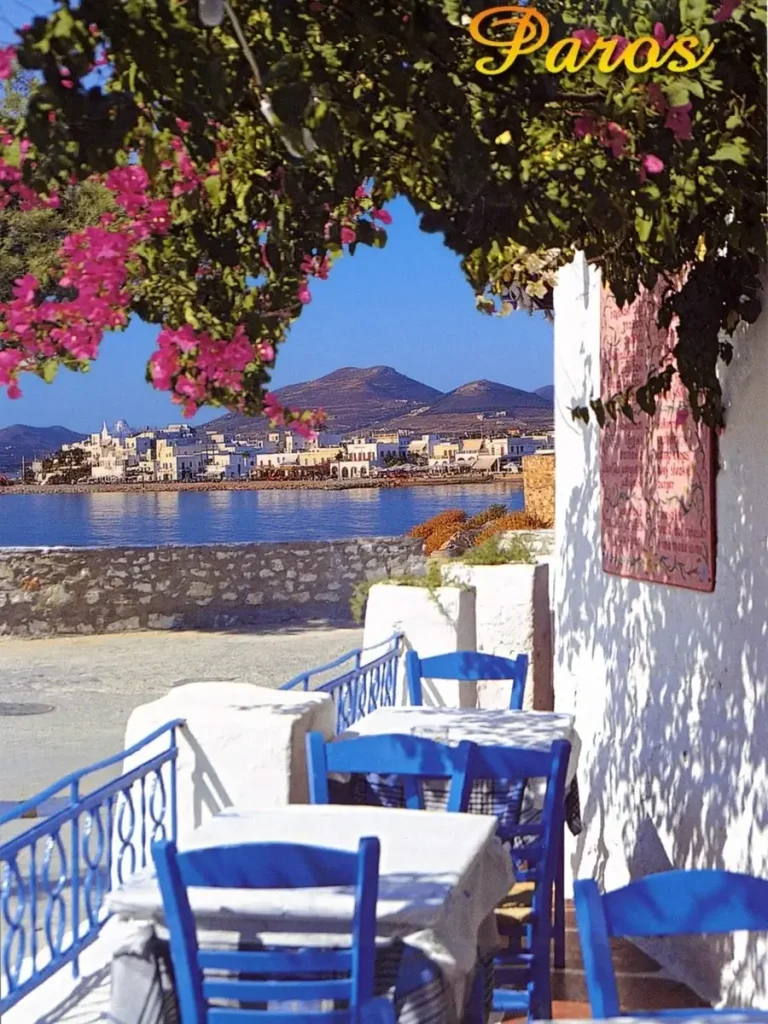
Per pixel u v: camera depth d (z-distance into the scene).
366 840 2.68
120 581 19.27
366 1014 2.67
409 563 20.33
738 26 3.72
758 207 4.15
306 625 19.58
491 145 3.54
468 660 6.51
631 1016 2.32
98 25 3.10
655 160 3.75
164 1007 2.84
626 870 6.39
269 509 49.38
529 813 5.00
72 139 3.14
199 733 4.55
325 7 3.36
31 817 8.27
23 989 3.78
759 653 4.84
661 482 5.83
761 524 4.80
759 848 4.80
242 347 4.11
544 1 3.66
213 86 3.19
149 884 2.99
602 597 6.88
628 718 6.40
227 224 4.18
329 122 3.31
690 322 4.68
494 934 3.59
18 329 4.00
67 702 13.24
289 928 2.87
